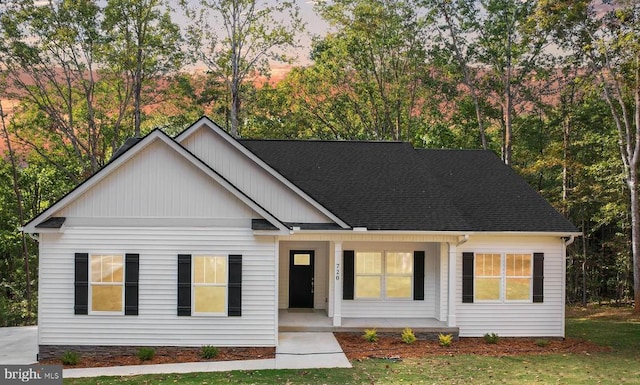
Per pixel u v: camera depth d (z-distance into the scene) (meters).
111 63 35.69
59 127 37.62
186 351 16.81
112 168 16.58
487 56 37.31
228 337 16.86
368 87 41.62
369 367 15.33
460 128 43.22
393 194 20.70
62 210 16.75
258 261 16.92
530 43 35.78
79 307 16.69
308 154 22.59
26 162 42.19
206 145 19.25
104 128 39.69
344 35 41.06
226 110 42.25
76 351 16.69
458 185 21.88
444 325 19.36
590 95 33.62
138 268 16.77
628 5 27.44
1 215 43.28
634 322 25.66
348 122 44.25
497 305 19.78
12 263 43.56
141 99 38.59
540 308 19.91
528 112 39.91
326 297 21.41
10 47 33.38
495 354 17.45
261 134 42.34
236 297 16.83
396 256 20.67
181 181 16.88
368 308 20.56
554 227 19.75
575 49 31.52
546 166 34.50
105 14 34.59
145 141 16.56
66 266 16.75
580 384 13.80
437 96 43.00
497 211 20.47
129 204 16.81
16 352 17.53
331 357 16.36
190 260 16.78
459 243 19.41
